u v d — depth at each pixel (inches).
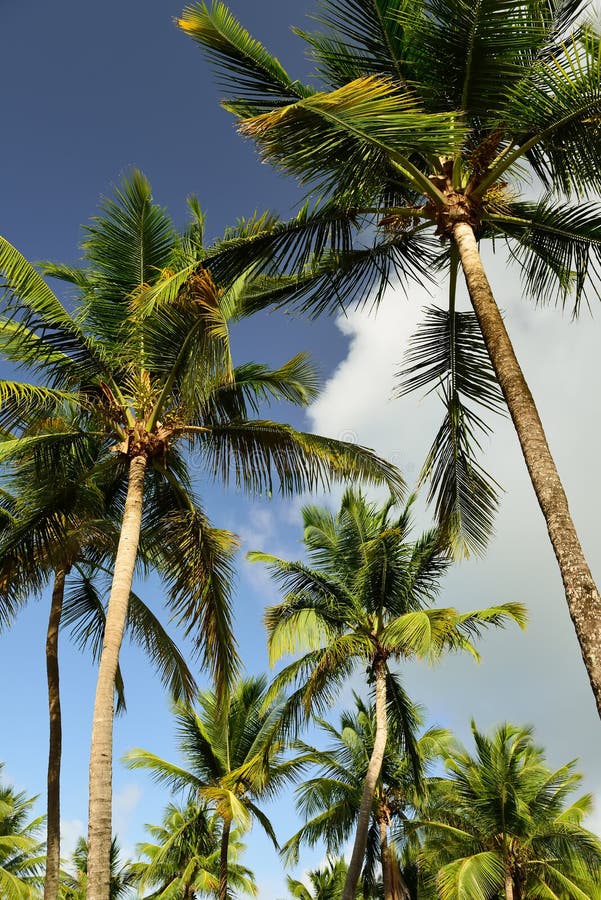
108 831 313.1
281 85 311.1
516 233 349.4
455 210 309.9
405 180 353.1
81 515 458.3
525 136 314.8
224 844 840.9
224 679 454.3
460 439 372.8
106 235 463.8
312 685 687.7
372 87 249.4
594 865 903.1
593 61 264.4
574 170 294.4
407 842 977.5
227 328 357.1
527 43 283.3
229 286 384.5
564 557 221.5
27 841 1019.9
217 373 369.4
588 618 206.5
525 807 890.1
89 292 455.5
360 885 1075.3
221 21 295.7
